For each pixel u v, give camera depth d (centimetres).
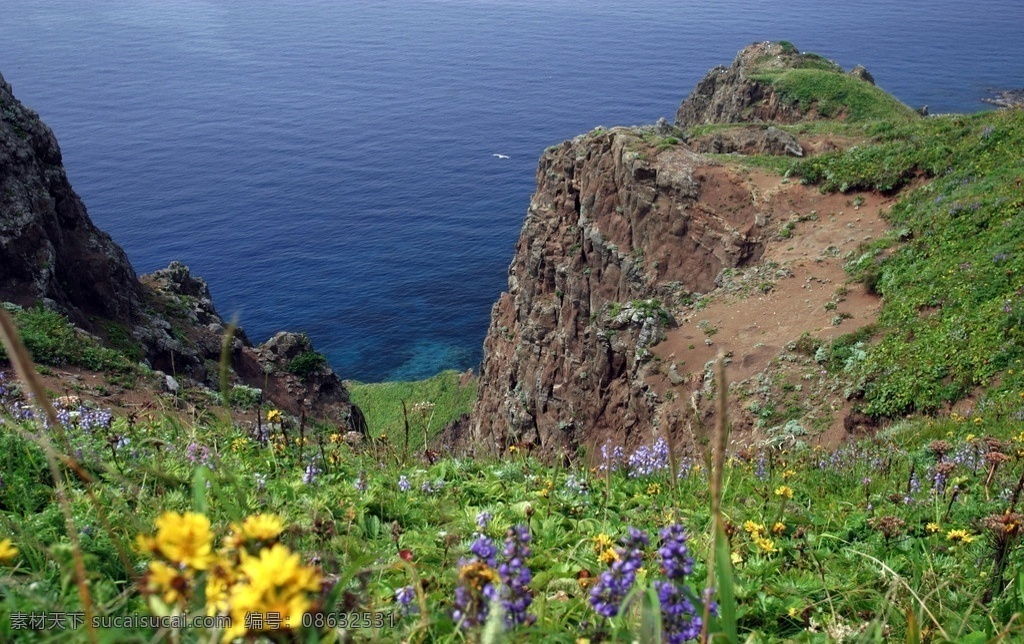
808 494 864
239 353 3391
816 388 2584
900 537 646
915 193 3388
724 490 801
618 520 666
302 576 229
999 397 1953
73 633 315
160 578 246
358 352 8381
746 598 515
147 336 2853
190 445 721
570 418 3922
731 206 3706
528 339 4525
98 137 17575
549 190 4869
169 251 10994
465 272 10319
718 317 3241
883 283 2902
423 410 999
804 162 3797
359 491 680
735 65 8162
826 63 7756
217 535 412
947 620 478
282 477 730
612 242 4100
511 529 376
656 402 3081
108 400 1731
